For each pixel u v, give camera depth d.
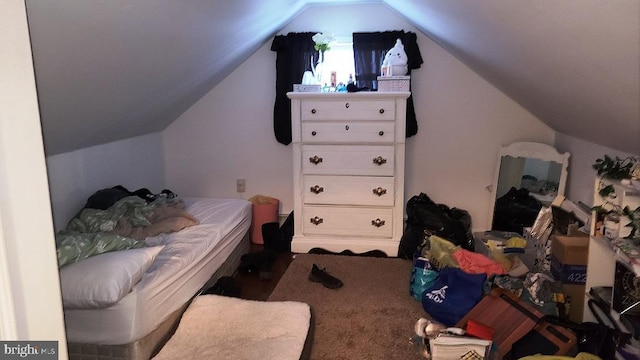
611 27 1.12
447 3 1.91
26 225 0.64
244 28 2.56
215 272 2.54
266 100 3.56
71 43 1.47
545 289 2.13
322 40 3.15
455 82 3.34
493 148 3.39
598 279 1.97
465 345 1.67
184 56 2.33
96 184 2.84
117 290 1.60
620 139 2.09
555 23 1.33
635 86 1.38
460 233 2.95
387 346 2.02
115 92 2.18
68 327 1.67
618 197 1.82
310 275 2.74
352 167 3.05
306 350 1.90
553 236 2.33
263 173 3.69
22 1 0.62
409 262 2.99
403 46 3.20
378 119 2.96
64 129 2.19
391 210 3.09
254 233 3.45
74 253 1.69
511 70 2.37
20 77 0.62
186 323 1.99
